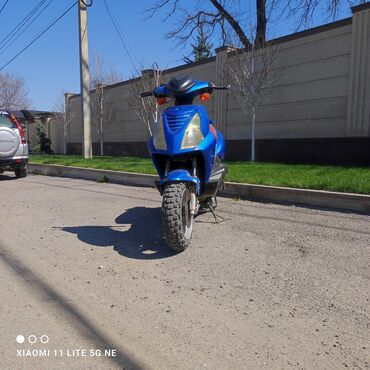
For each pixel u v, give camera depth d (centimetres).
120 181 1071
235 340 281
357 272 390
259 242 491
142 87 1822
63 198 849
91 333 296
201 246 484
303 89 1273
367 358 256
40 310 333
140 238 529
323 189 673
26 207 759
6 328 305
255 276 390
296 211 632
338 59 1177
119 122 2197
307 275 388
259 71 1333
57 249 494
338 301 333
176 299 347
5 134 1202
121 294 360
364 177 735
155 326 303
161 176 508
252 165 1112
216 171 543
